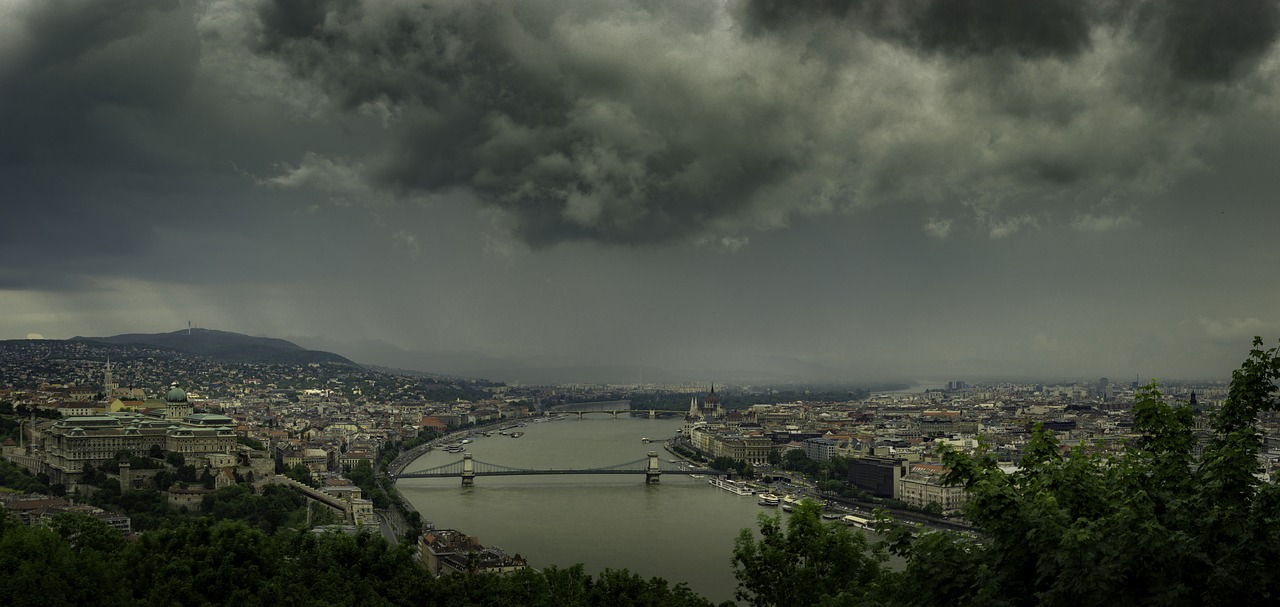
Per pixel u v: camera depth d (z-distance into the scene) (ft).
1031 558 445.78
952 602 461.37
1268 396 447.83
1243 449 434.71
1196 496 441.68
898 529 504.84
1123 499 456.45
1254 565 406.82
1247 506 427.74
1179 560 417.08
